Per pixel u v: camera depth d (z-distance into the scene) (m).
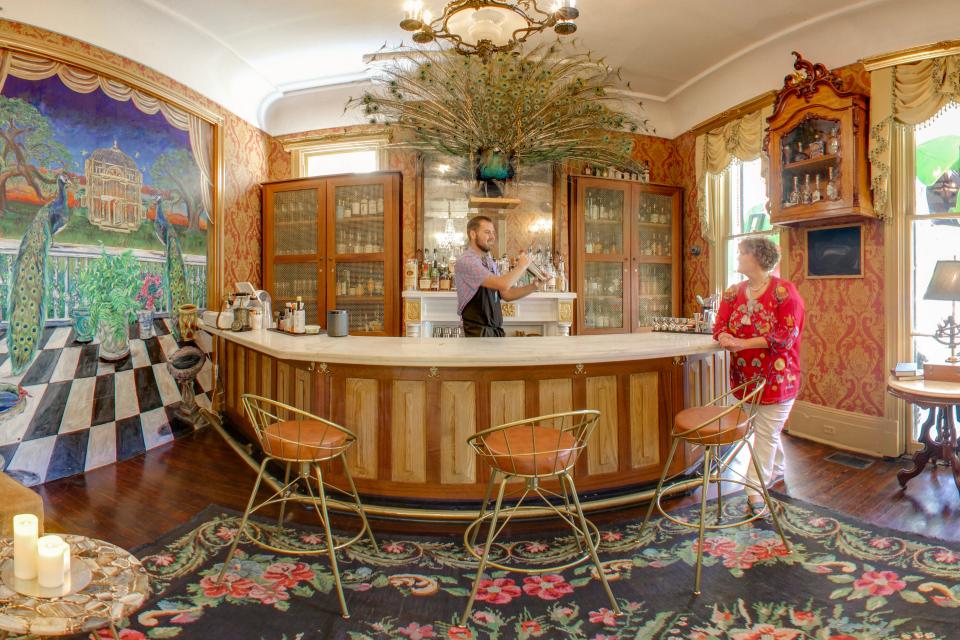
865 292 3.97
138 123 3.99
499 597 2.10
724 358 3.54
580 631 1.89
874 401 3.92
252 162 5.39
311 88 5.26
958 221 3.59
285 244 5.44
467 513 2.73
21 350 3.22
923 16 3.55
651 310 5.75
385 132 5.22
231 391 4.46
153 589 2.14
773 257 2.83
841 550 2.43
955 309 3.63
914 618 1.92
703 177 5.31
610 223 5.52
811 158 3.93
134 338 3.96
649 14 3.93
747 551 2.44
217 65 4.60
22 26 3.23
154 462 3.73
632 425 3.02
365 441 2.89
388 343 3.12
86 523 2.74
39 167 3.32
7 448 3.15
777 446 3.13
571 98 3.32
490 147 3.46
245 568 2.30
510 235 5.27
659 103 5.66
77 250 3.55
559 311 5.14
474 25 2.79
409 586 2.18
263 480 3.35
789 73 4.40
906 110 3.57
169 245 4.29
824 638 1.83
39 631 1.21
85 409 3.58
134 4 3.74
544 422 2.85
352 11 3.92
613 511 2.90
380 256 5.12
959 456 3.14
